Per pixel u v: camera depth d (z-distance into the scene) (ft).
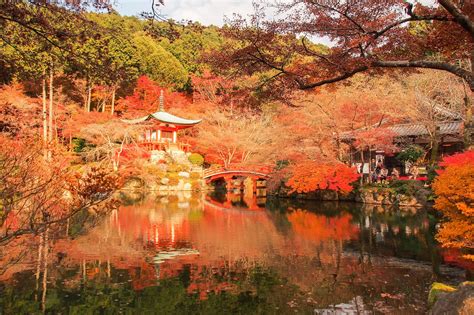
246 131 129.18
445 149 92.22
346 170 83.30
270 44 24.45
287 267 38.04
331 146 90.33
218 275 35.63
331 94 84.07
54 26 15.72
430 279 33.06
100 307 28.07
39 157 25.76
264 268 37.70
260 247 46.44
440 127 87.35
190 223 63.67
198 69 174.40
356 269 36.68
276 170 110.22
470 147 62.13
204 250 44.98
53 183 22.20
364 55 24.02
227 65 25.36
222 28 24.93
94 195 18.19
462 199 33.88
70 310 27.53
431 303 26.23
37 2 14.43
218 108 130.93
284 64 25.64
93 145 126.00
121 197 105.81
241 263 39.40
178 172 132.67
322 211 76.74
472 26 20.20
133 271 36.47
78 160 110.93
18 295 29.94
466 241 33.96
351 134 85.30
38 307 27.91
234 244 48.01
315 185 83.87
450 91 79.56
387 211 72.79
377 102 80.28
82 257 40.78
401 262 38.65
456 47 25.12
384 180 89.25
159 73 162.50
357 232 54.70
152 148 138.82
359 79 89.25
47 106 101.45
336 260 40.14
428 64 22.41
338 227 58.95
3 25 15.08
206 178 133.80
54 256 40.04
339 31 23.65
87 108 134.82
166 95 154.10
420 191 76.64
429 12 23.52
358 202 86.74
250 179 122.93
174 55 182.70
